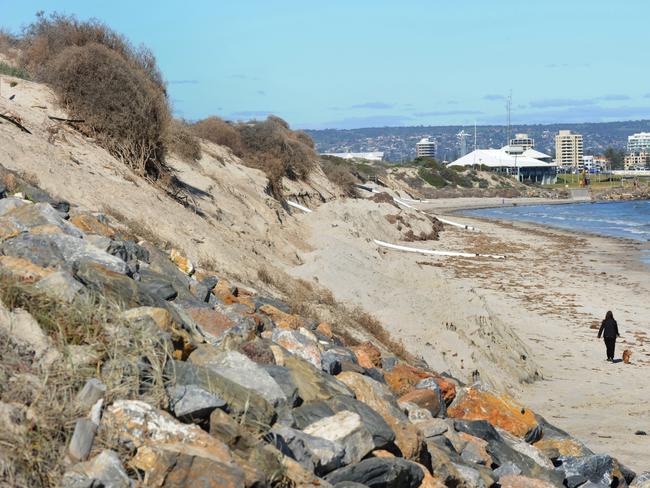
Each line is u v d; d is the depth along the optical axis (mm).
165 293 10258
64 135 23453
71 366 6305
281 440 6848
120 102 26266
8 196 12773
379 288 24828
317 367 10203
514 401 12875
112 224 15461
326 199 64625
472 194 174250
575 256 57125
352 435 7504
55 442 5621
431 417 10539
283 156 59688
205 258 19750
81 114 26047
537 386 22078
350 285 24219
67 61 26469
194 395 6559
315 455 7020
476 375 20453
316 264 24953
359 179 117438
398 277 26969
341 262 26328
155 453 5711
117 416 5992
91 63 26172
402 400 11430
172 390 6590
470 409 12453
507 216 113125
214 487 5605
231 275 19703
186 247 19703
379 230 58562
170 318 7898
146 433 5973
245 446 6367
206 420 6516
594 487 11289
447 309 24281
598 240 71188
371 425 8109
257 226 30828
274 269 22688
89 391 6090
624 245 66125
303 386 8430
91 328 7012
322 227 38250
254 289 19031
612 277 45906
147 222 19625
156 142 27656
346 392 8891
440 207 134250
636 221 102000
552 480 10695
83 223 13172
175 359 7500
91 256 9164
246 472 5867
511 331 25766
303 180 63312
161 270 12148
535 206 146625
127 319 7387
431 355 20344
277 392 7562
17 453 5336
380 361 13648
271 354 8891
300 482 6406
